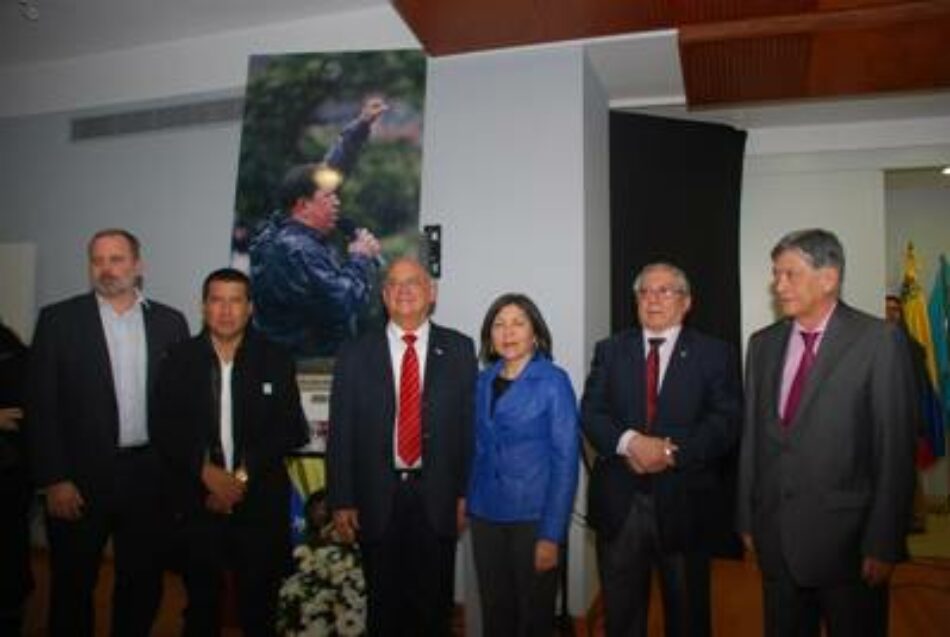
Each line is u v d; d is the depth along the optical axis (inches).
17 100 167.6
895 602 135.9
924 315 219.9
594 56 129.2
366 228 129.3
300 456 126.4
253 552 91.6
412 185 128.6
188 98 151.9
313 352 128.2
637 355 86.7
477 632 105.4
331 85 135.5
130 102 157.3
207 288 93.2
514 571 84.6
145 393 97.4
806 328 75.8
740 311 163.5
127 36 151.6
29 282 160.7
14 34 150.8
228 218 147.6
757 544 77.6
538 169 126.6
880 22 112.3
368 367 88.8
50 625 92.7
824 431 71.6
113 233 96.2
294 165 134.3
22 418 106.9
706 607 81.9
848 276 179.9
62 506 90.8
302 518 122.0
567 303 123.9
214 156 149.2
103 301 97.2
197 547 90.9
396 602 86.3
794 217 183.6
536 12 114.7
